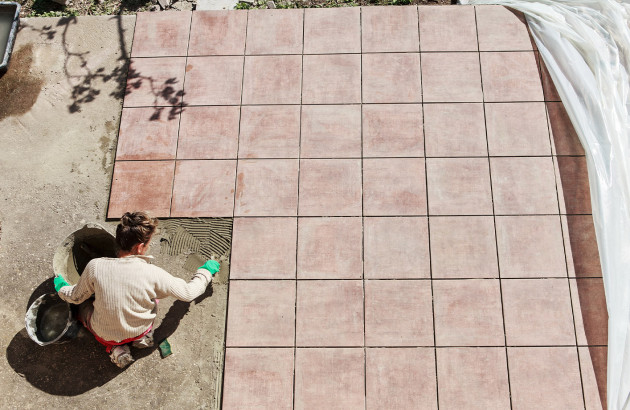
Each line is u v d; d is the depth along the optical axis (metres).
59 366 3.60
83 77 4.38
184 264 3.83
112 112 4.25
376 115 4.13
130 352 3.55
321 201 3.92
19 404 3.51
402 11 4.45
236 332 3.64
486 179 3.93
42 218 3.97
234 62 4.34
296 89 4.23
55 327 3.59
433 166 3.98
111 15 4.58
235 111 4.19
